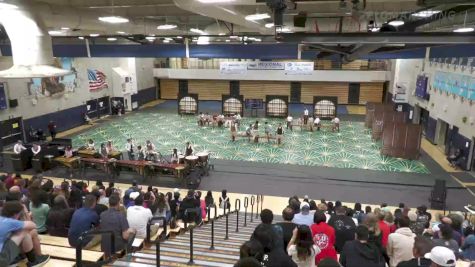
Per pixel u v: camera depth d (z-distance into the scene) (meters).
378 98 40.22
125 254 6.04
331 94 41.06
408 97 31.20
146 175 18.75
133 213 7.66
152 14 17.09
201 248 7.07
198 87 43.88
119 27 15.77
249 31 20.94
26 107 25.20
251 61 39.91
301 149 24.27
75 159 19.02
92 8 14.57
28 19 9.41
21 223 4.50
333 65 39.47
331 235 5.84
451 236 6.36
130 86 36.84
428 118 26.95
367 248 4.55
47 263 5.00
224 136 27.41
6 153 20.20
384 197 16.84
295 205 9.37
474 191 17.55
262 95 42.59
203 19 20.97
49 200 9.16
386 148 22.73
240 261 3.01
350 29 15.24
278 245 4.81
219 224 11.01
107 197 10.91
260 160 22.02
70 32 19.20
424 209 11.77
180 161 18.77
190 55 18.33
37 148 19.67
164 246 7.12
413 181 18.72
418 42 5.84
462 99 20.94
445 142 24.70
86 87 31.56
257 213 13.67
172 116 34.62
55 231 7.24
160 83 44.47
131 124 31.17
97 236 6.20
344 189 17.72
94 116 33.06
